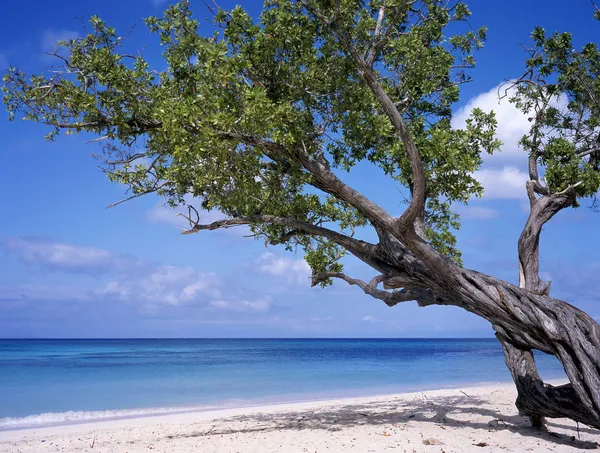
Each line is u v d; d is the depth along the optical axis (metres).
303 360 52.84
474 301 10.43
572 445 9.38
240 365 43.56
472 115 12.46
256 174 11.73
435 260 10.59
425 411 14.35
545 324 9.59
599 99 14.20
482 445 9.32
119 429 13.68
